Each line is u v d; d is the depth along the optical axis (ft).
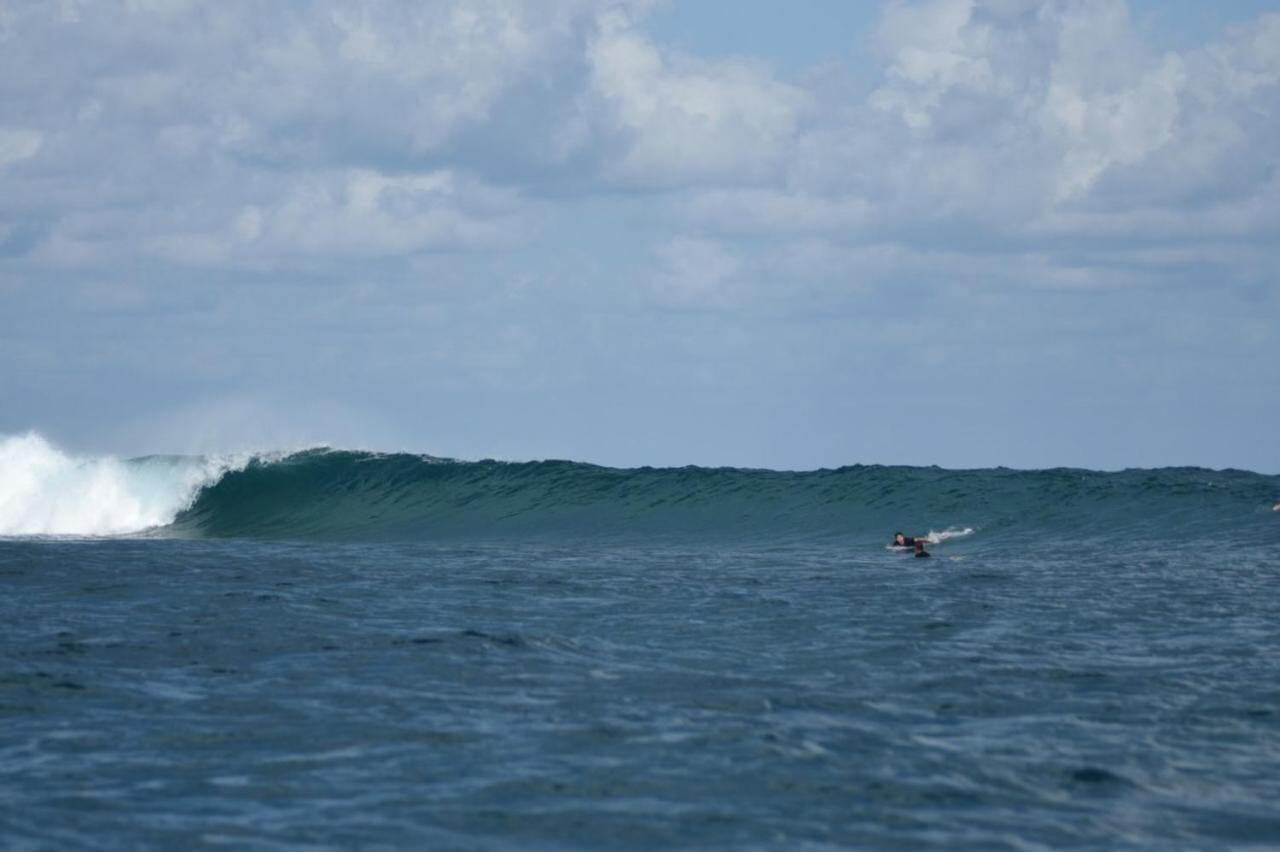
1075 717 159.12
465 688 175.32
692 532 531.50
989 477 572.51
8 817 117.39
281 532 580.71
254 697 168.35
